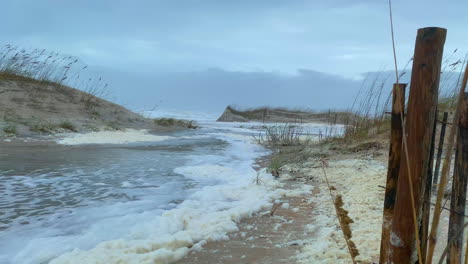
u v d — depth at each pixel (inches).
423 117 59.5
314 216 164.9
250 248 131.3
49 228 145.6
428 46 58.8
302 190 211.8
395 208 63.4
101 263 111.9
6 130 405.7
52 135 433.7
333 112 932.0
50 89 639.8
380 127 394.6
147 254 118.6
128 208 173.8
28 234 139.1
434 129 65.8
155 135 529.7
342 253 116.6
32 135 416.2
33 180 223.3
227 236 142.9
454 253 68.1
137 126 614.9
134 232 139.7
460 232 62.4
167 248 128.8
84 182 222.7
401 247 62.4
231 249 130.8
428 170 66.9
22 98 557.6
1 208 169.0
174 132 604.7
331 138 422.6
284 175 254.4
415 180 60.4
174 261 121.1
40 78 663.1
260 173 261.7
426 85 59.1
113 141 433.4
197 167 271.7
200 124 865.5
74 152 337.4
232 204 183.8
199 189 214.7
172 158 326.3
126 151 359.3
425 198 67.1
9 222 151.3
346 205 173.0
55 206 173.9
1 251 123.8
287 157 333.1
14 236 136.9
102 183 221.5
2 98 529.7
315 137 528.7
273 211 171.3
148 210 171.6
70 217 159.2
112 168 267.9
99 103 663.8
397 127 74.1
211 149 402.3
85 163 283.4
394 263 63.3
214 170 265.4
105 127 534.0
